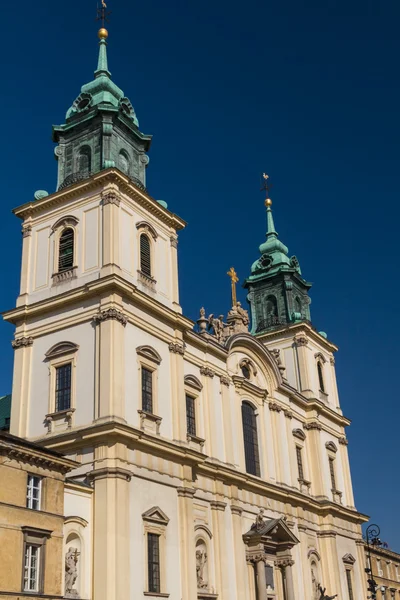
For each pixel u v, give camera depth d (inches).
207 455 1797.5
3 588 1120.2
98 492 1402.6
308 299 2716.5
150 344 1654.8
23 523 1184.8
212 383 1908.2
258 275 2684.5
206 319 1974.7
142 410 1560.0
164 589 1460.4
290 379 2474.2
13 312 1697.8
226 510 1817.2
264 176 2861.7
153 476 1524.4
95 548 1358.3
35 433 1571.1
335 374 2687.0
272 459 2098.9
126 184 1724.9
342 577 2252.7
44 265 1739.7
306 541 2135.8
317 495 2288.4
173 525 1545.3
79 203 1739.7
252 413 2090.3
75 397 1542.8
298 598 2006.6
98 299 1598.2
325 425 2470.5
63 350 1599.4
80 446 1470.2
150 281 1736.0
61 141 1899.6
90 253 1668.3
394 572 3304.6
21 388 1627.7
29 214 1814.7
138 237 1736.0
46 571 1206.3
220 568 1716.3
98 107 1841.8
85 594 1326.3
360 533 2471.7
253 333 2600.9
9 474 1183.6
